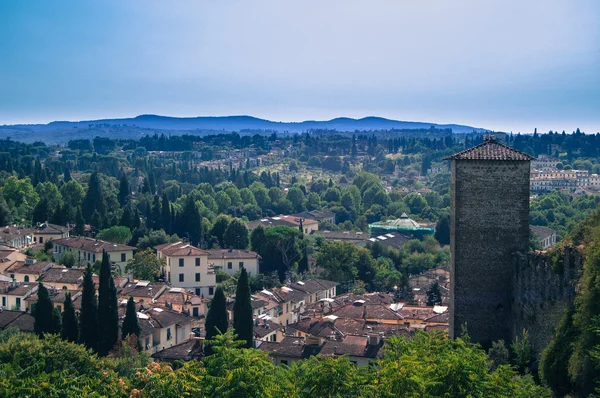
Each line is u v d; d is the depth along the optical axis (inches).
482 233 2348.7
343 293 5546.3
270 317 4276.6
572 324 1850.4
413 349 1695.4
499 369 1535.4
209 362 1521.9
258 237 6496.1
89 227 7209.6
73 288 4741.6
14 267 5191.9
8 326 3676.2
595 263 1791.3
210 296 5492.1
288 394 1505.9
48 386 1489.9
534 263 2183.8
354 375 1557.6
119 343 3299.7
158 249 5915.4
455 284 2362.2
